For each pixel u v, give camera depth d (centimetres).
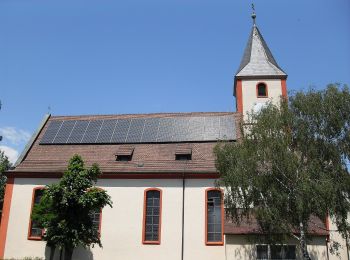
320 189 2111
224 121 3500
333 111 2308
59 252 2931
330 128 2314
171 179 2991
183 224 2878
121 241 2900
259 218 2286
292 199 2242
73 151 3350
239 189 2400
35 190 3103
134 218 2939
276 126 2358
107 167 3122
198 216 2886
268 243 2467
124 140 3388
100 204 2619
